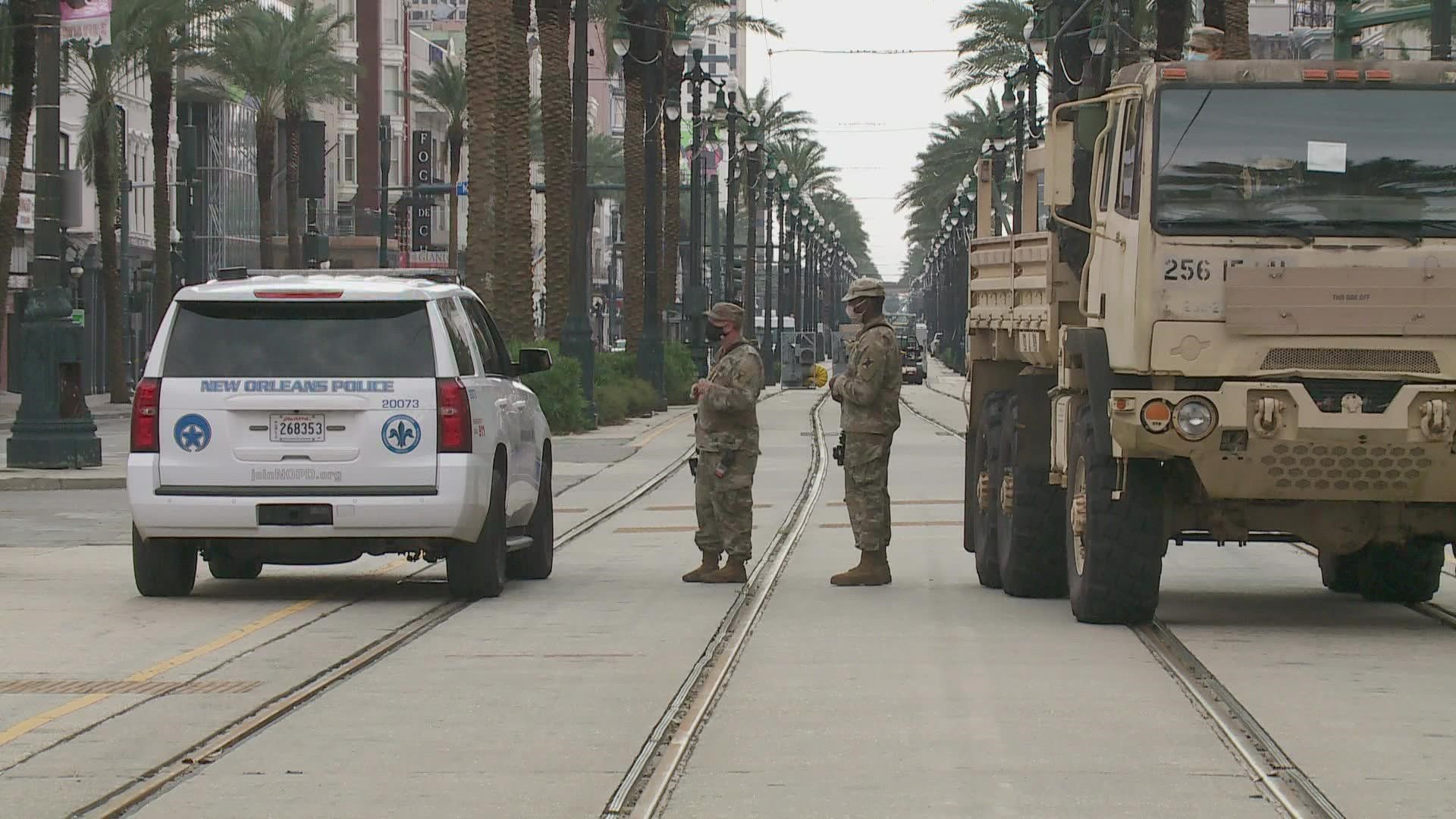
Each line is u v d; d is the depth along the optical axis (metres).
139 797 24.08
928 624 40.75
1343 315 37.19
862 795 24.12
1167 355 37.53
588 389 141.25
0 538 63.41
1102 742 27.53
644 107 190.50
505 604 44.31
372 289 43.53
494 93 125.25
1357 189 37.75
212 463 43.09
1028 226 48.88
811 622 41.19
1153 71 38.34
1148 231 37.66
